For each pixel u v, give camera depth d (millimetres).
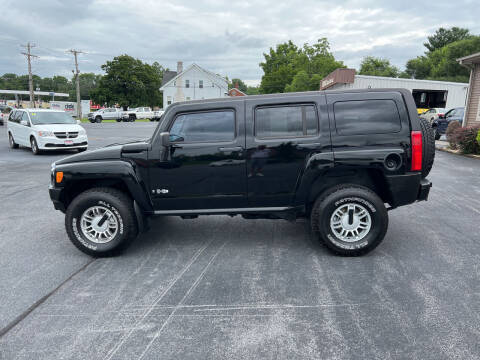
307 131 4055
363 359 2422
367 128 3977
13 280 3711
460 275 3615
